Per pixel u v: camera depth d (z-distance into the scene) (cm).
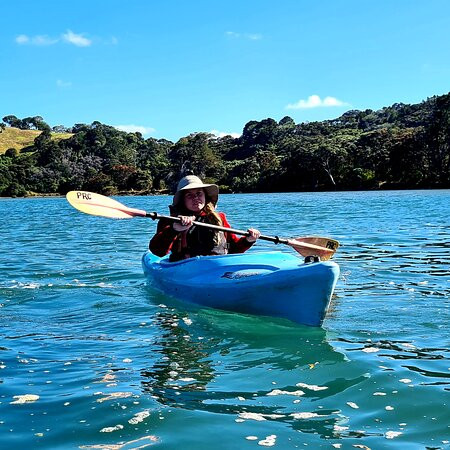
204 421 299
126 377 371
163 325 509
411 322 497
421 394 330
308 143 7912
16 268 865
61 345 449
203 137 10950
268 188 7269
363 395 331
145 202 4772
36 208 3850
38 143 12306
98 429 292
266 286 509
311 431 286
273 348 431
